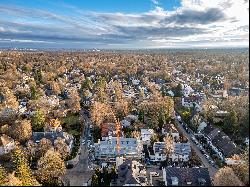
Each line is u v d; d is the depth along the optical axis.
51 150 152.12
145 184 133.12
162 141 185.88
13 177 122.50
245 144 169.25
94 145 178.88
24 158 152.50
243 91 167.38
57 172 137.88
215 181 122.31
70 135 189.62
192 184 131.38
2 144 165.50
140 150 169.88
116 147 169.50
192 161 162.88
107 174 143.62
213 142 181.62
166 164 161.25
